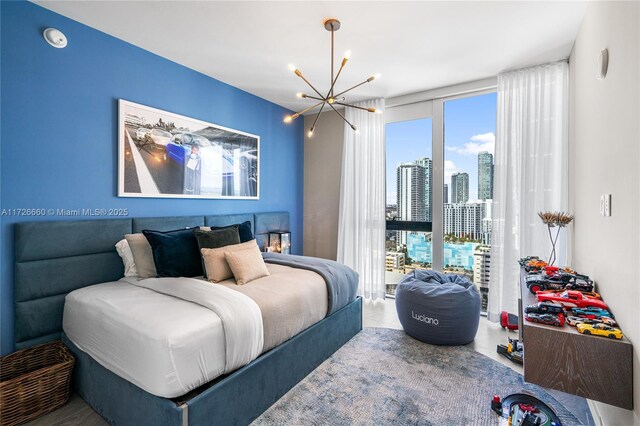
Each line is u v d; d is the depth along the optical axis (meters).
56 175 2.17
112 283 2.28
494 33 2.43
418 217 3.91
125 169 2.54
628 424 1.30
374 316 3.41
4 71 1.93
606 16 1.67
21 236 1.98
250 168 3.79
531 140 3.00
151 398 1.42
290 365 2.01
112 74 2.47
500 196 3.15
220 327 1.58
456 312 2.58
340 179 4.40
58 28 2.16
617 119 1.49
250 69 3.10
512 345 2.46
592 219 1.98
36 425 1.67
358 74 3.22
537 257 2.72
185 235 2.49
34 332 2.02
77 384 1.93
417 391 2.00
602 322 1.37
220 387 1.52
